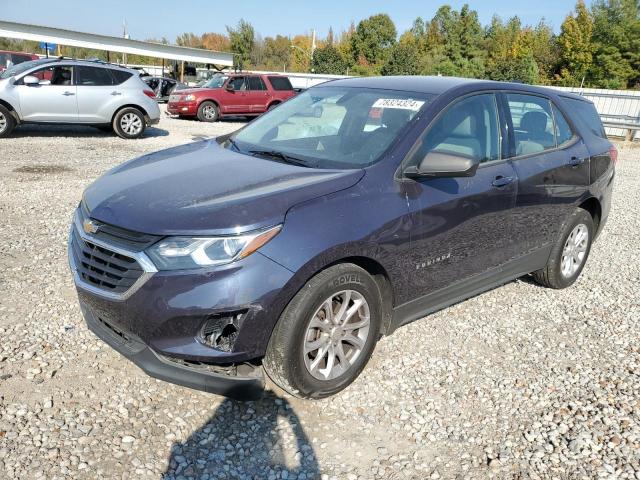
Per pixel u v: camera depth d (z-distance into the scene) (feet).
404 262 11.18
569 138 16.20
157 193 10.23
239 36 224.53
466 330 13.94
